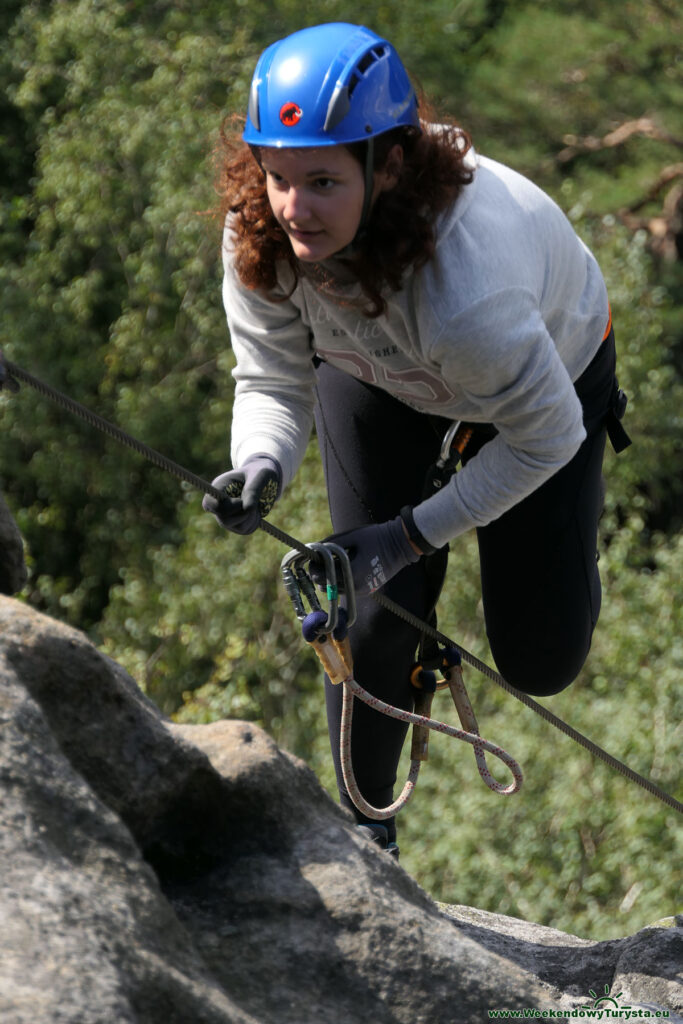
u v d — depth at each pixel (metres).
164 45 40.00
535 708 6.65
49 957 3.02
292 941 4.17
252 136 4.64
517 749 28.05
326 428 6.29
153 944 3.46
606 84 41.75
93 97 40.38
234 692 30.94
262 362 5.69
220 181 5.21
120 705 4.15
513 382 4.90
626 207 42.28
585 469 6.05
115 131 38.12
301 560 5.49
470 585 30.98
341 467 6.25
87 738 4.05
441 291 4.72
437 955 4.29
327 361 5.82
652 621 30.25
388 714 5.51
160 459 5.07
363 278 4.71
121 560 41.34
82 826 3.57
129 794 4.09
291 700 33.59
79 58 41.34
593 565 6.25
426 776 28.55
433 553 5.48
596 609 6.33
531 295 4.91
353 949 4.19
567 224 5.44
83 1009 2.90
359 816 6.24
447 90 41.81
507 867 27.22
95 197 38.75
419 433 6.07
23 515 40.66
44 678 3.97
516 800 27.77
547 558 6.02
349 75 4.47
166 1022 3.26
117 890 3.49
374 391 6.07
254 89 4.64
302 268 5.01
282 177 4.59
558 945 6.35
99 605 42.12
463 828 27.45
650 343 37.97
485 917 7.04
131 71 40.03
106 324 41.59
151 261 38.53
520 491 5.25
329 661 5.37
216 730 4.66
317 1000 4.05
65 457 39.34
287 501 34.38
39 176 44.16
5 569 5.77
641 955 5.73
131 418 39.03
